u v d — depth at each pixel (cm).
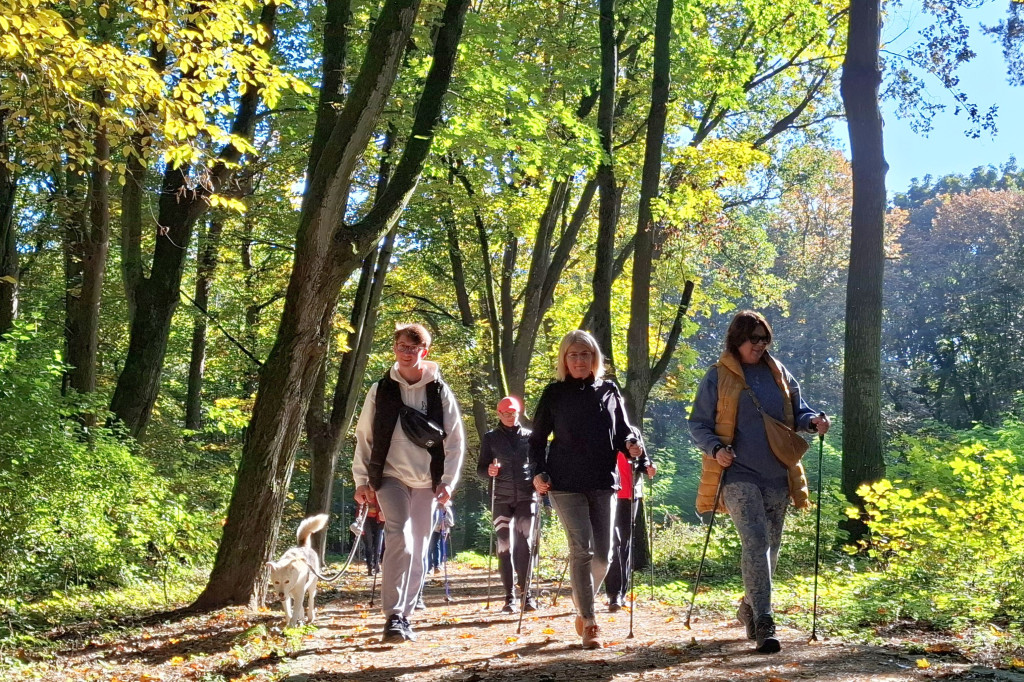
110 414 1222
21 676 586
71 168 930
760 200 2961
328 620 908
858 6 1293
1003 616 647
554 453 585
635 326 1569
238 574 911
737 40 2180
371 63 856
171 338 2611
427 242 2262
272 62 1448
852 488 1230
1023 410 2548
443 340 2475
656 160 1577
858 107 1288
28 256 2419
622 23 1886
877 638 572
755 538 528
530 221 2058
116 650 702
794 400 567
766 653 506
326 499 1662
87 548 955
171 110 860
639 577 1270
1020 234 5044
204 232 2161
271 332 2423
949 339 5191
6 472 931
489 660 548
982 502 868
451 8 957
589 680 452
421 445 616
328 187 865
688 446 4703
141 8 842
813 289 5422
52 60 782
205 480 1730
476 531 3167
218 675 573
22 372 1055
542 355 3006
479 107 1508
